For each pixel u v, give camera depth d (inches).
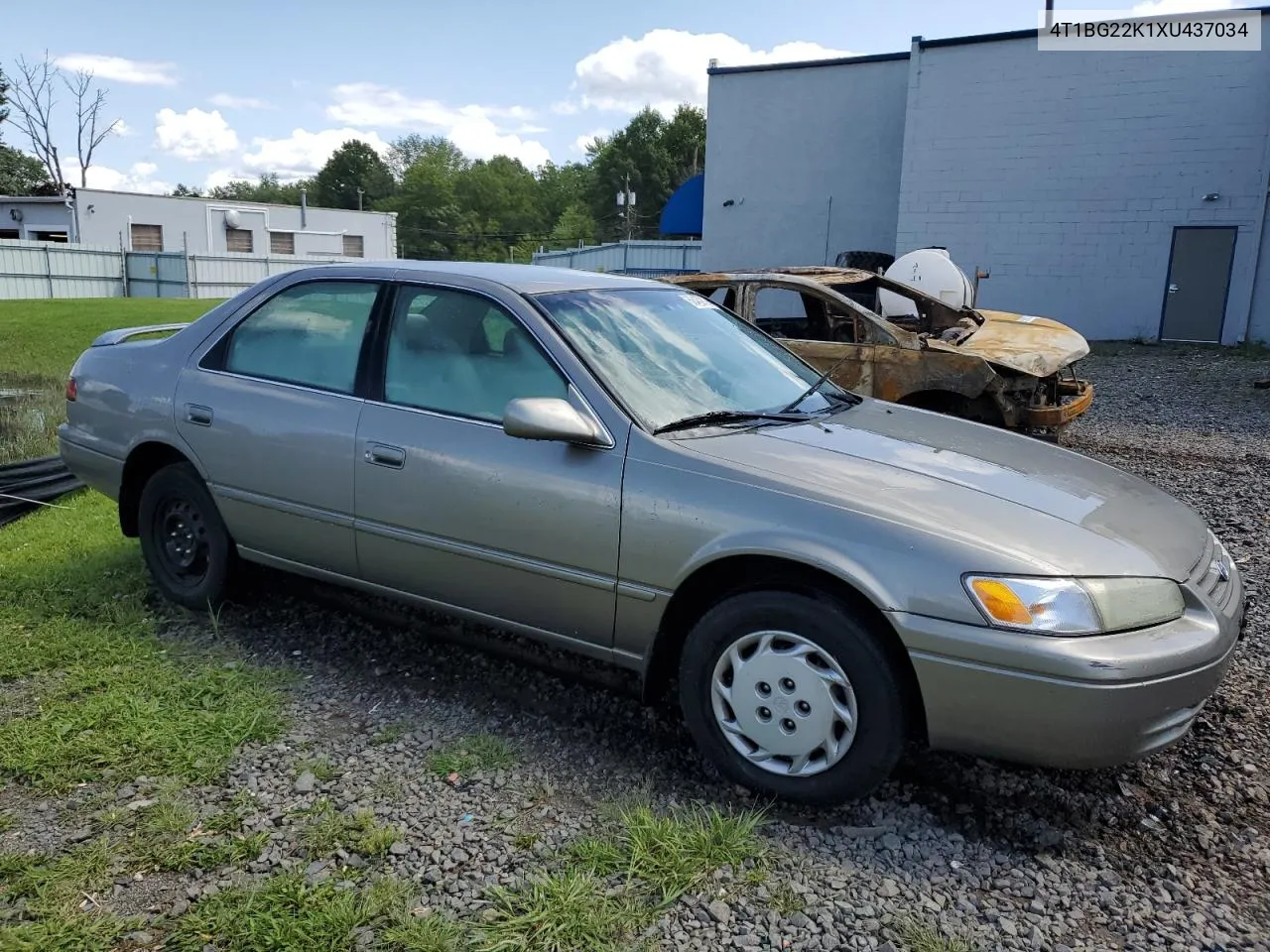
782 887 102.8
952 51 747.4
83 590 185.8
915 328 342.3
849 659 111.9
